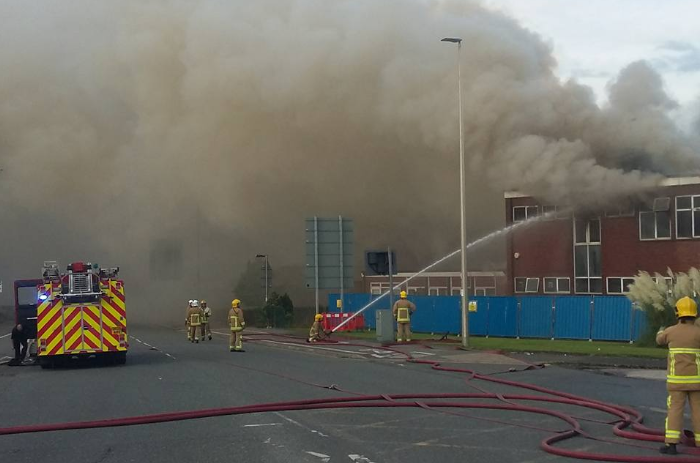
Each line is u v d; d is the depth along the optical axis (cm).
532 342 2461
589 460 777
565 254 3450
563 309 2603
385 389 1366
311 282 2894
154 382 1526
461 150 2286
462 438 902
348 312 3656
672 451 793
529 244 3544
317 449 837
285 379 1538
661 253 3191
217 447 856
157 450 848
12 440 926
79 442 906
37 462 799
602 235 3347
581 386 1402
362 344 2536
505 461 776
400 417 1059
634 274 3247
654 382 1465
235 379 1547
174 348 2606
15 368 1980
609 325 2461
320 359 2061
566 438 898
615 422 1004
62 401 1280
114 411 1150
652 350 2083
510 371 1653
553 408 1150
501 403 1184
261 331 3778
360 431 948
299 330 3819
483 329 2850
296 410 1129
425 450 830
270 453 817
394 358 2047
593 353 2009
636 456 779
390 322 2538
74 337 1888
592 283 3372
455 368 1720
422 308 3127
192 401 1230
